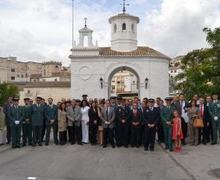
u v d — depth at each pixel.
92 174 8.82
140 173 8.97
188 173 8.89
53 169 9.41
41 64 98.50
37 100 14.49
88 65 29.92
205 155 11.50
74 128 14.75
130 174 8.84
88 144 14.78
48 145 14.45
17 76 89.56
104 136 13.88
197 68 21.81
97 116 14.56
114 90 80.50
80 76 29.89
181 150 12.62
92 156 11.65
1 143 14.48
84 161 10.68
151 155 11.93
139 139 13.80
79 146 14.16
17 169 9.40
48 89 59.66
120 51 31.83
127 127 13.83
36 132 14.30
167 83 31.06
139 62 30.08
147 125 13.06
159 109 13.48
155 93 30.09
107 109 13.96
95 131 14.61
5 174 8.76
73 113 14.71
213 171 8.99
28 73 93.69
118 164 10.20
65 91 59.03
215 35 19.11
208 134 14.36
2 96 52.88
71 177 8.48
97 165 10.03
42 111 14.45
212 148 13.09
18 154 12.10
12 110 13.74
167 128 12.88
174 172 9.11
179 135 12.41
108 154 12.09
